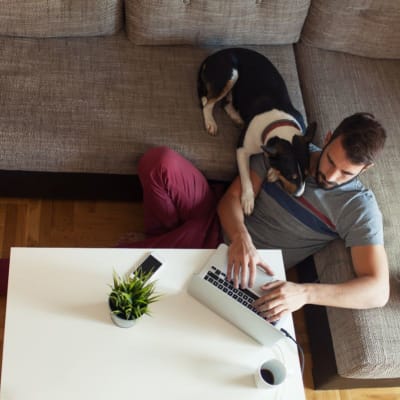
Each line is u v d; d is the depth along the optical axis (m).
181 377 1.17
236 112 1.74
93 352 1.17
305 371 1.76
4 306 1.66
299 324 1.82
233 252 1.35
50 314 1.20
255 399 1.17
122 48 1.79
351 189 1.48
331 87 1.88
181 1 1.70
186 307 1.26
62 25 1.71
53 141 1.58
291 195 1.50
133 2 1.70
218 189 1.74
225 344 1.23
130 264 1.30
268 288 1.30
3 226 1.82
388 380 1.62
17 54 1.69
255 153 1.63
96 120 1.63
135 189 1.82
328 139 1.42
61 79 1.67
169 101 1.72
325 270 1.57
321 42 1.94
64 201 1.90
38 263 1.26
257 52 1.81
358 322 1.43
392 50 1.96
